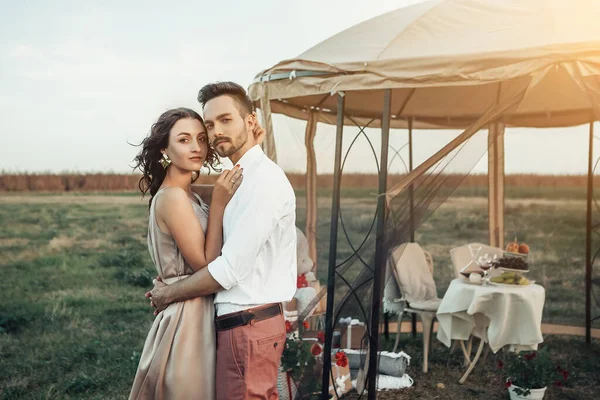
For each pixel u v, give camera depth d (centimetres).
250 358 213
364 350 389
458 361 533
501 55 359
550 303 750
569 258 1041
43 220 1314
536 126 707
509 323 455
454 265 596
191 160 224
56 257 1049
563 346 588
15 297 780
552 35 373
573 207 1227
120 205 1462
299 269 481
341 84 396
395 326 639
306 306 439
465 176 377
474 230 1315
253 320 215
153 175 239
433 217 1417
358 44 432
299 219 519
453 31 415
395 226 373
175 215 216
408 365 516
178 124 224
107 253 1089
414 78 372
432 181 375
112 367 502
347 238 425
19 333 614
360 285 389
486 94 638
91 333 614
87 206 1438
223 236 221
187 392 214
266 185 214
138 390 220
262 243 212
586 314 605
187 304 221
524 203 1262
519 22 404
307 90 418
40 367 503
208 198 254
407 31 426
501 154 698
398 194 375
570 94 630
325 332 393
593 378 490
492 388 464
